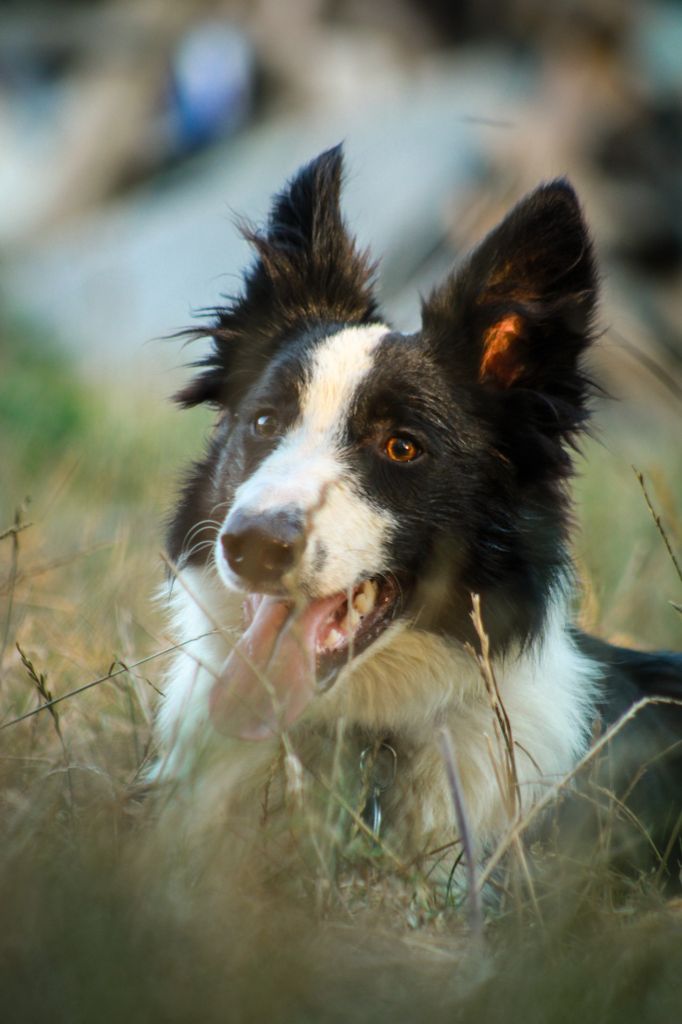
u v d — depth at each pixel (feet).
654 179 99.19
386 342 29.32
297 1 114.73
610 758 28.35
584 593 36.76
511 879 24.49
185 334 32.86
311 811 23.43
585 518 48.01
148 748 27.55
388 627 27.86
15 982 16.85
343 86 115.24
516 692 28.35
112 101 114.01
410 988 19.03
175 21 114.62
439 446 28.43
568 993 18.16
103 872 19.52
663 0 109.60
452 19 117.60
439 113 101.14
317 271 31.94
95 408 65.00
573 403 29.71
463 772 27.61
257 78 116.37
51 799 23.29
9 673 30.58
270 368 29.94
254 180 105.19
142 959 17.62
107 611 36.40
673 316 92.38
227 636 24.36
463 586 28.32
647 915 22.22
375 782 27.58
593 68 98.94
